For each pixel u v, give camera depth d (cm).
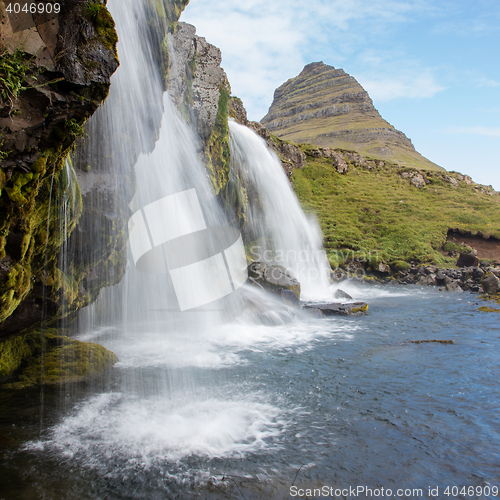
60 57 484
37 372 877
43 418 723
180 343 1260
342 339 1366
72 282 897
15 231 549
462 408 808
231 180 2267
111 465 596
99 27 509
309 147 5969
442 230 4172
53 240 710
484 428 727
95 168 870
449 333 1455
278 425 733
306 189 5038
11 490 528
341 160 5856
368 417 768
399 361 1112
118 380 924
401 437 696
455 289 2647
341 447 662
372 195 5156
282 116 16738
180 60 1442
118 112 899
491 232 4112
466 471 603
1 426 689
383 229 4153
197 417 755
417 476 589
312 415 775
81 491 536
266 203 3055
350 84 16150
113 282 1109
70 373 902
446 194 5581
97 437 672
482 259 3675
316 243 3569
